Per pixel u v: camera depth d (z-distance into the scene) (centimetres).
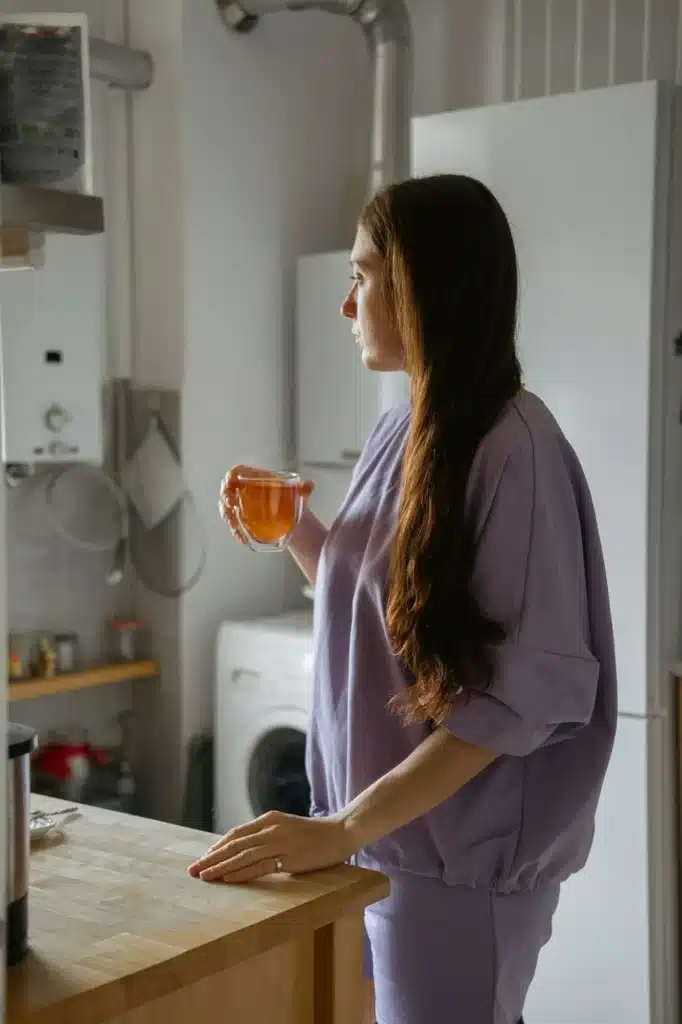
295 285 348
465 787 131
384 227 128
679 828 240
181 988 92
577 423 243
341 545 141
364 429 320
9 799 88
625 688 236
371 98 320
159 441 320
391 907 135
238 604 336
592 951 239
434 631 121
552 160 244
